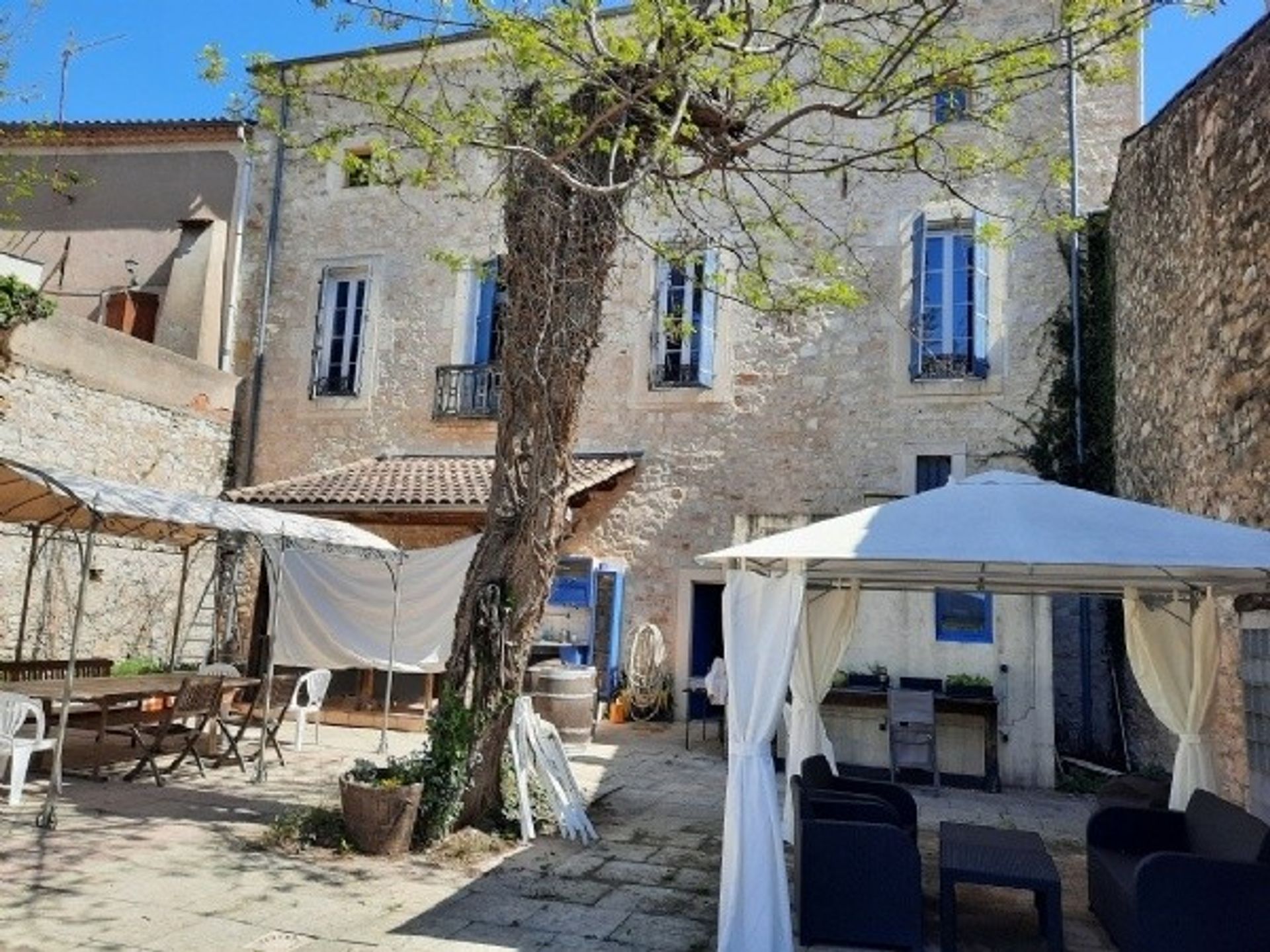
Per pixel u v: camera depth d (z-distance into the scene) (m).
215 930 4.19
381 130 8.59
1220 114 6.24
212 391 12.52
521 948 4.18
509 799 6.25
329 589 11.21
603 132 6.33
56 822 5.80
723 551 4.78
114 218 13.91
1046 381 10.38
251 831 5.85
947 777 8.74
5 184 11.97
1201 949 3.90
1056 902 4.25
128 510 6.36
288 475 12.84
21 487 7.49
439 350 12.60
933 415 10.70
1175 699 5.77
